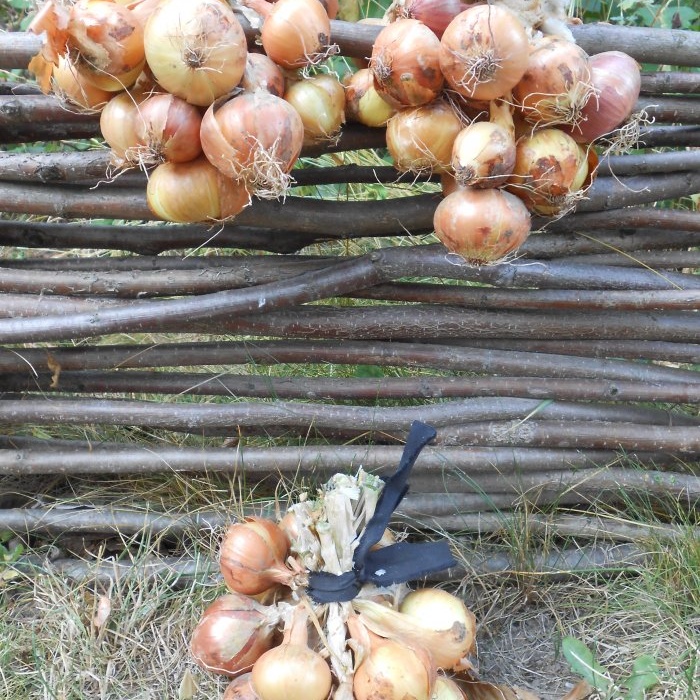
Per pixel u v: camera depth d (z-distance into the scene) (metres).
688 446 0.94
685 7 1.32
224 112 0.65
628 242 0.91
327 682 0.68
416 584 0.95
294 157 0.67
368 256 0.86
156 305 0.87
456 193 0.69
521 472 0.96
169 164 0.70
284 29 0.67
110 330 0.88
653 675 0.80
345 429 0.97
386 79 0.68
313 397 0.96
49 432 1.10
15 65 0.76
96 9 0.64
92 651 0.87
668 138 0.88
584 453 0.96
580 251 0.90
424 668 0.67
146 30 0.64
